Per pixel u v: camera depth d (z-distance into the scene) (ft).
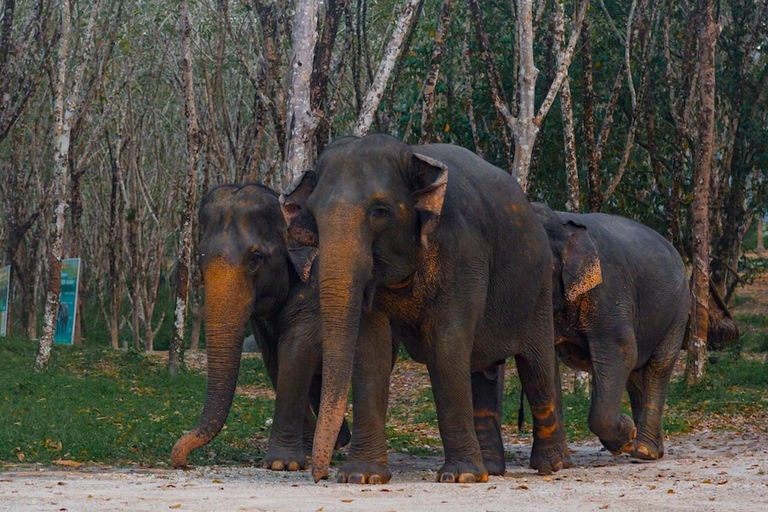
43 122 116.47
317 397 35.94
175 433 40.60
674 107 75.31
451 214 24.36
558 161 80.23
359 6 78.23
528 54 53.83
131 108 106.22
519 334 27.81
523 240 26.96
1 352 80.48
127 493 22.08
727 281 100.01
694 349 60.54
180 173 123.95
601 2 71.97
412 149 24.20
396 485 24.29
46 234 129.39
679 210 83.10
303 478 27.71
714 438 44.32
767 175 87.45
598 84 80.59
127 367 75.00
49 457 32.60
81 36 91.09
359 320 22.89
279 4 69.05
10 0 77.51
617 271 34.30
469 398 25.08
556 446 30.14
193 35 104.94
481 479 25.13
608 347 33.45
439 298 24.40
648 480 26.73
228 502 20.33
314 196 23.27
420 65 77.36
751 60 81.97
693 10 74.84
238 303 30.58
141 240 122.11
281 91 64.59
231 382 30.09
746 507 19.75
